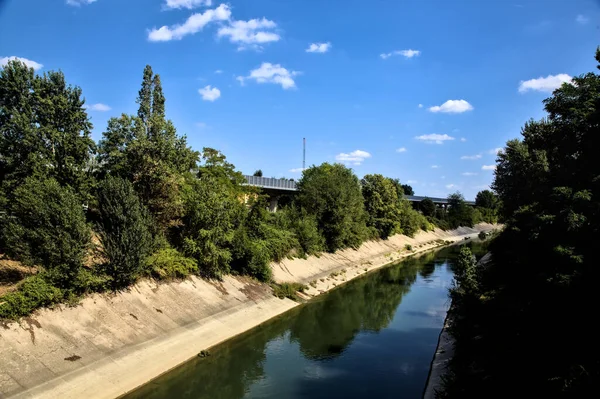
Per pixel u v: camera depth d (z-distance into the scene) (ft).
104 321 72.95
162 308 85.76
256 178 197.57
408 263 213.46
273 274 132.05
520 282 68.80
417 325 104.12
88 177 91.30
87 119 92.43
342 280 159.33
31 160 80.69
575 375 39.91
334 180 190.60
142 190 95.09
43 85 87.71
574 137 60.90
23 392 53.57
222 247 114.32
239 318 98.94
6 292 67.00
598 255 46.57
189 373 71.87
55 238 70.69
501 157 172.96
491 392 50.14
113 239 81.66
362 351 85.05
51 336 63.62
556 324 48.26
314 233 168.45
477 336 70.49
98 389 60.34
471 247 290.56
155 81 145.79
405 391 66.33
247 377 71.67
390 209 260.42
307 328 100.58
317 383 69.62
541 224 54.19
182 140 108.27
